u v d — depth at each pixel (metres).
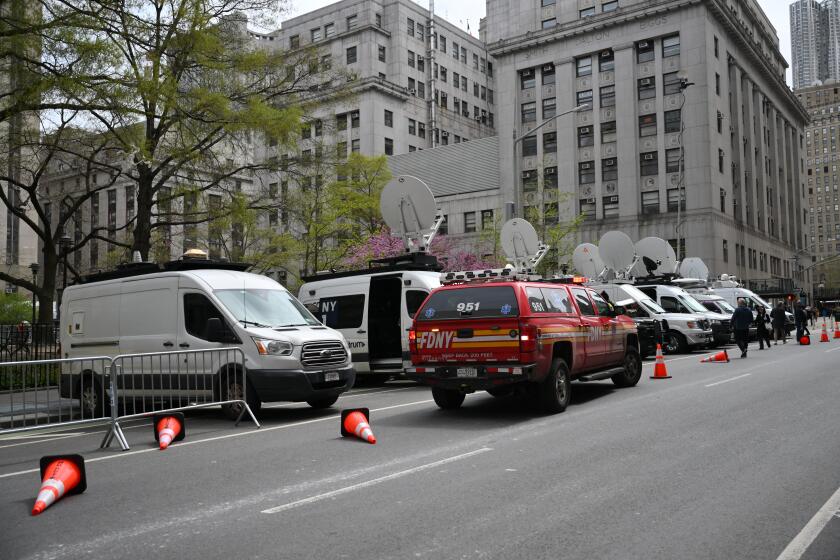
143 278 12.30
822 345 27.22
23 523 5.47
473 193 62.72
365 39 70.12
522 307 10.16
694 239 53.22
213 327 10.80
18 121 20.20
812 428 8.67
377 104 67.50
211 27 20.86
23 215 23.20
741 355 21.28
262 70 23.02
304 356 10.87
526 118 61.91
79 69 16.23
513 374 10.02
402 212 20.03
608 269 28.20
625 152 56.28
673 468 6.70
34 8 16.03
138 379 11.52
